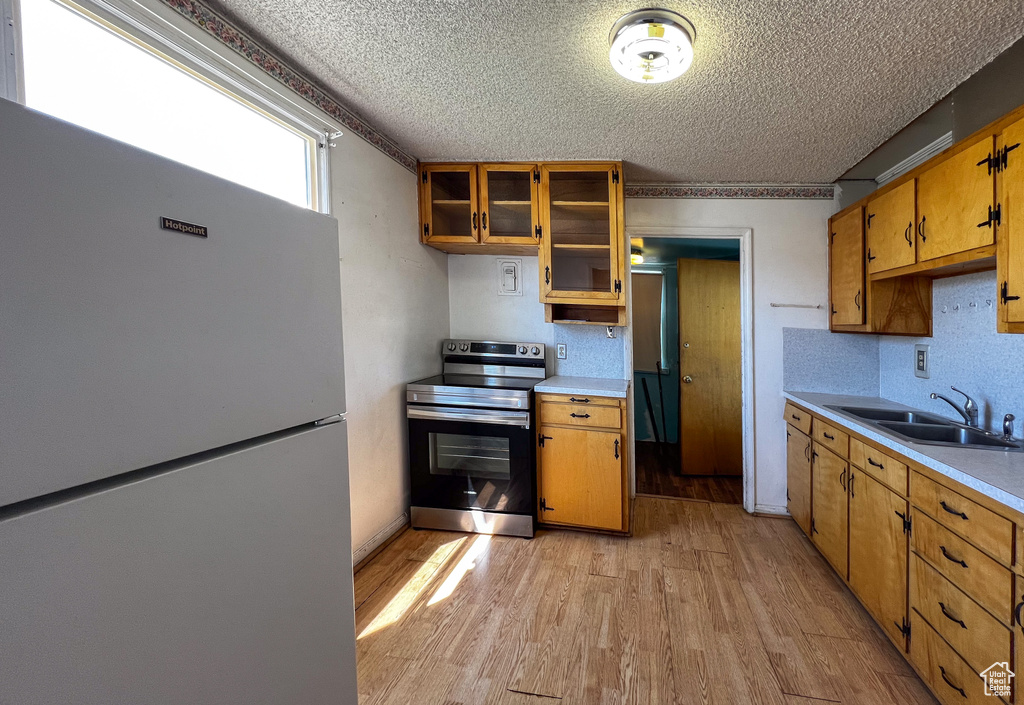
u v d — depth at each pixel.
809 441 2.59
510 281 3.37
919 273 2.13
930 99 1.90
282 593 0.73
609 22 1.44
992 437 1.86
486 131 2.32
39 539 0.43
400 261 2.69
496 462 2.75
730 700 1.53
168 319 0.55
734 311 3.93
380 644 1.80
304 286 0.79
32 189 0.43
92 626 0.48
